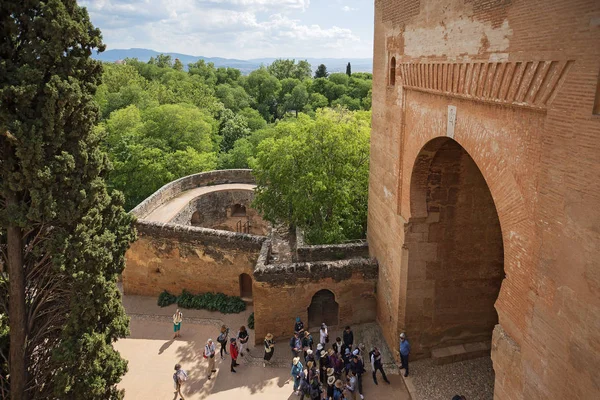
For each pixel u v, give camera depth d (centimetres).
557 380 763
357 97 8419
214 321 2206
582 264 692
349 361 1588
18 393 1177
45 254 1133
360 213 2409
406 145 1469
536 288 813
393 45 1539
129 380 1730
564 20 704
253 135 5672
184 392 1650
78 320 1130
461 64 1037
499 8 873
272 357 1833
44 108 1023
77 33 1055
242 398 1603
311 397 1470
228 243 2266
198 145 4622
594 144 657
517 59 824
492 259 1582
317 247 2048
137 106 5878
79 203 1107
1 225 1067
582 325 698
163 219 2788
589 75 661
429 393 1498
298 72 11081
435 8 1161
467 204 1500
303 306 1903
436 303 1597
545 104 763
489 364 1614
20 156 1007
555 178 745
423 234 1518
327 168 2255
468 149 1043
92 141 1150
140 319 2223
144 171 4047
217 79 9631
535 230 809
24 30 1031
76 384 1138
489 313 1644
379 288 1867
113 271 1248
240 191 3397
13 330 1151
